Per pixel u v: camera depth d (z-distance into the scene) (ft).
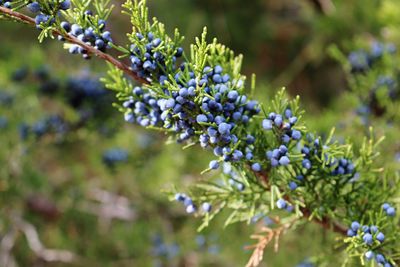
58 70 3.62
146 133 3.95
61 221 4.30
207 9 5.02
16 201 3.88
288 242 3.07
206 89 2.07
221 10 5.03
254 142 2.18
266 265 3.29
